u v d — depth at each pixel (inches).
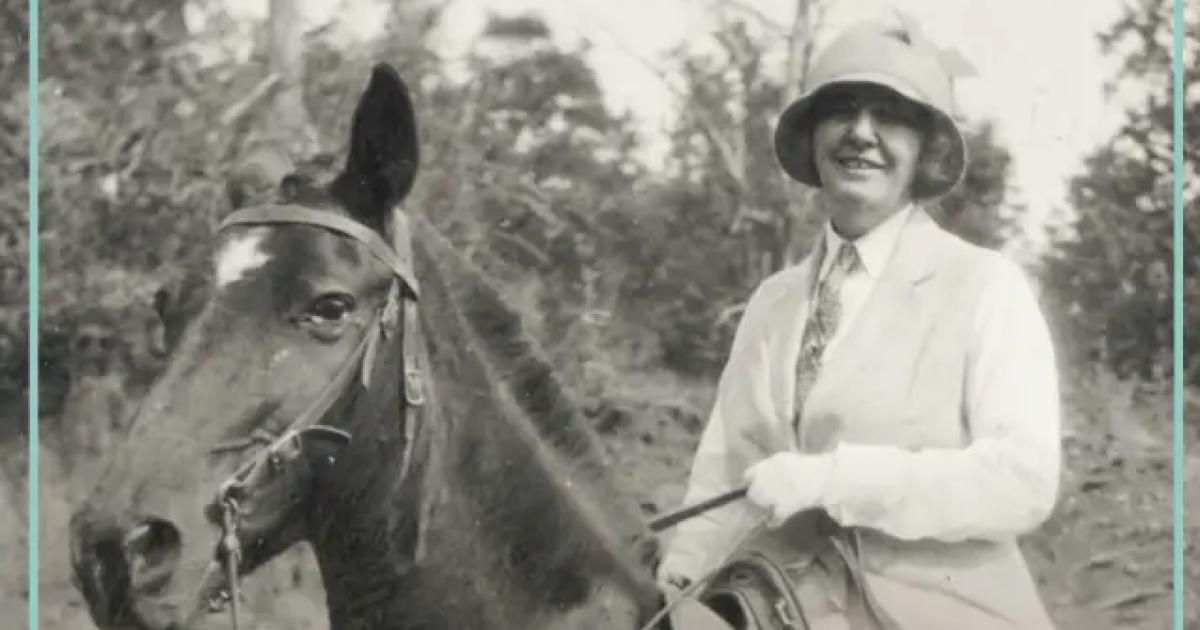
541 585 135.0
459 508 133.6
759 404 196.9
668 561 186.9
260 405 129.8
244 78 267.1
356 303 131.1
